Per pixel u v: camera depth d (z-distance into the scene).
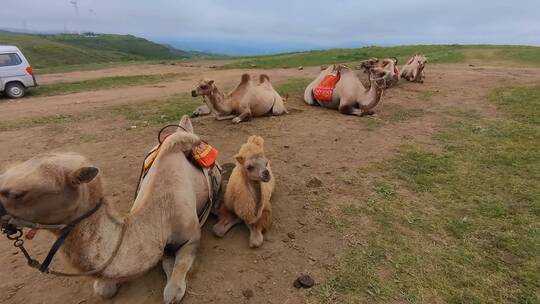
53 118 9.78
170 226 3.23
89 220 2.51
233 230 4.27
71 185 2.31
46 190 2.22
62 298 3.28
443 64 22.28
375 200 5.00
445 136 7.69
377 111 9.98
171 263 3.42
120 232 2.71
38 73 22.20
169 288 3.08
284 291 3.36
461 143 7.23
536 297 3.29
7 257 3.86
